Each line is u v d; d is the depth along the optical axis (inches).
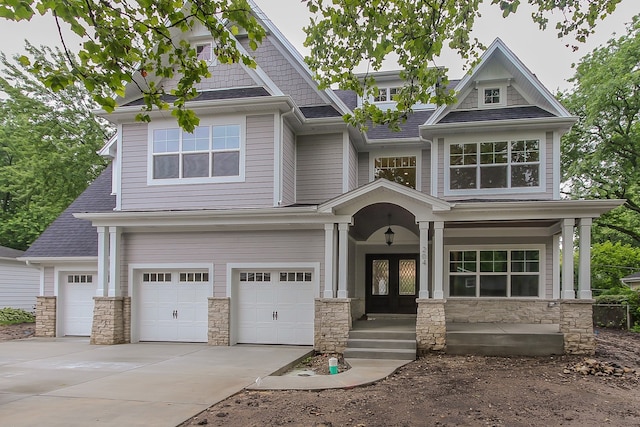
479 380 326.3
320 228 476.7
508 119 513.0
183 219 485.4
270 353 431.5
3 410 248.5
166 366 368.8
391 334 442.0
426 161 582.6
